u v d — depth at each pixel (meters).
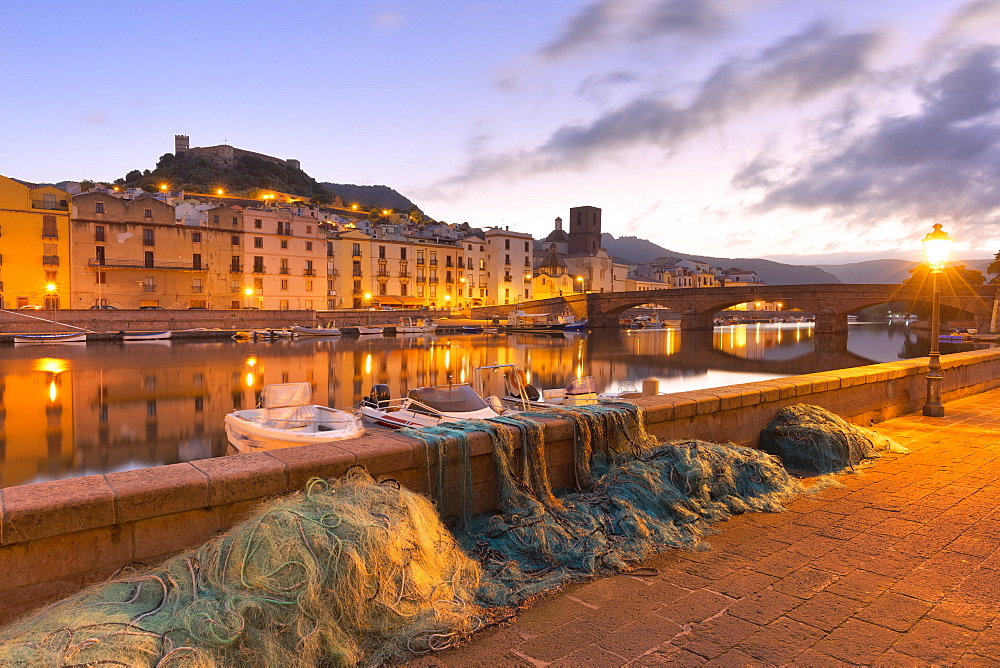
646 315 125.44
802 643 3.42
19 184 60.69
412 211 157.25
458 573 3.94
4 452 16.75
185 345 56.06
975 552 4.72
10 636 2.76
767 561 4.57
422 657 3.29
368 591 3.35
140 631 2.80
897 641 3.44
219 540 3.49
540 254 125.75
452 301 97.88
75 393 27.83
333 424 13.03
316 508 3.60
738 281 175.50
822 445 7.20
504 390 16.84
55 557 3.34
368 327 74.38
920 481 6.66
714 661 3.24
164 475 3.83
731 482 5.86
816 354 53.62
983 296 64.81
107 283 64.56
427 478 4.74
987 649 3.36
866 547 4.83
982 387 13.95
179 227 68.44
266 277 75.25
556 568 4.39
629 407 6.44
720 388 8.18
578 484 5.77
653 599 3.97
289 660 2.98
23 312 55.78
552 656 3.30
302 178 193.25
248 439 12.87
